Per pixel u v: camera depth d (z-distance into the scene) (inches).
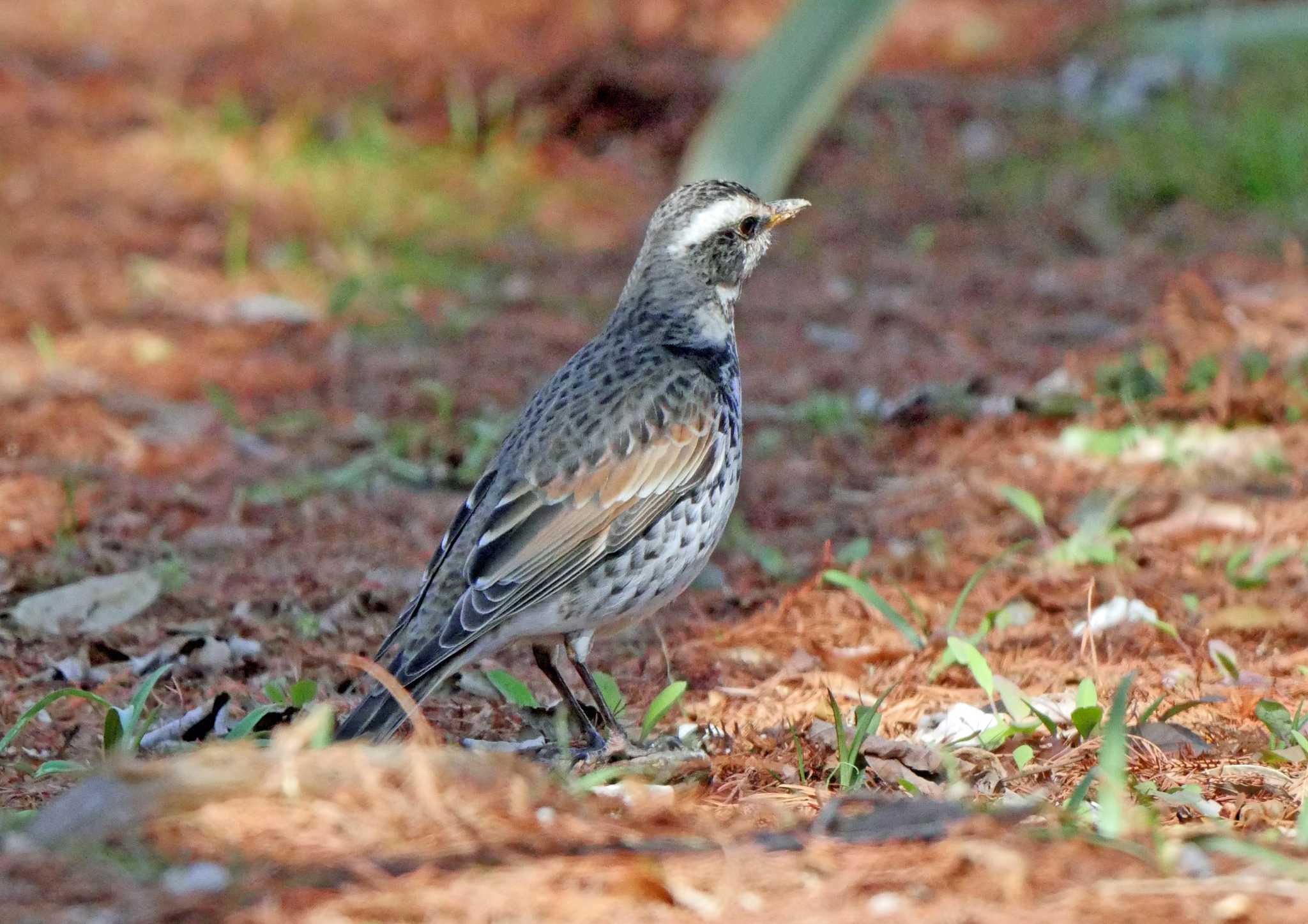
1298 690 384.8
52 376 637.3
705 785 333.4
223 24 1133.1
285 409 618.5
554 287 767.1
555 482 369.1
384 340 694.5
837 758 342.6
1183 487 527.8
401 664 349.4
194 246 793.6
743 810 310.7
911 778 326.6
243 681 407.8
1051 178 889.5
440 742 367.6
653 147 942.4
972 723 365.7
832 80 733.3
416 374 656.4
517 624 365.4
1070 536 498.9
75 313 706.8
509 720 388.2
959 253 808.3
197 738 366.3
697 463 381.4
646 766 338.0
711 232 405.1
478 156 924.0
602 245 828.6
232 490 543.2
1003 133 957.2
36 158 898.7
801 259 806.5
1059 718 369.1
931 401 609.0
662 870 258.8
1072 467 552.1
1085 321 702.5
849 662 414.3
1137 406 588.7
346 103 974.4
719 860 267.9
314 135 940.6
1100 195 864.3
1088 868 264.7
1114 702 299.4
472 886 259.3
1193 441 565.6
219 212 839.1
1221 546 487.8
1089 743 341.7
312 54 1051.9
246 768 290.2
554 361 673.0
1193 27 999.6
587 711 393.1
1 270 751.1
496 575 359.3
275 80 1013.2
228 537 501.0
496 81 983.6
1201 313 688.4
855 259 802.8
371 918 251.4
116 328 693.9
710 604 465.4
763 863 267.6
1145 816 286.7
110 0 1205.1
